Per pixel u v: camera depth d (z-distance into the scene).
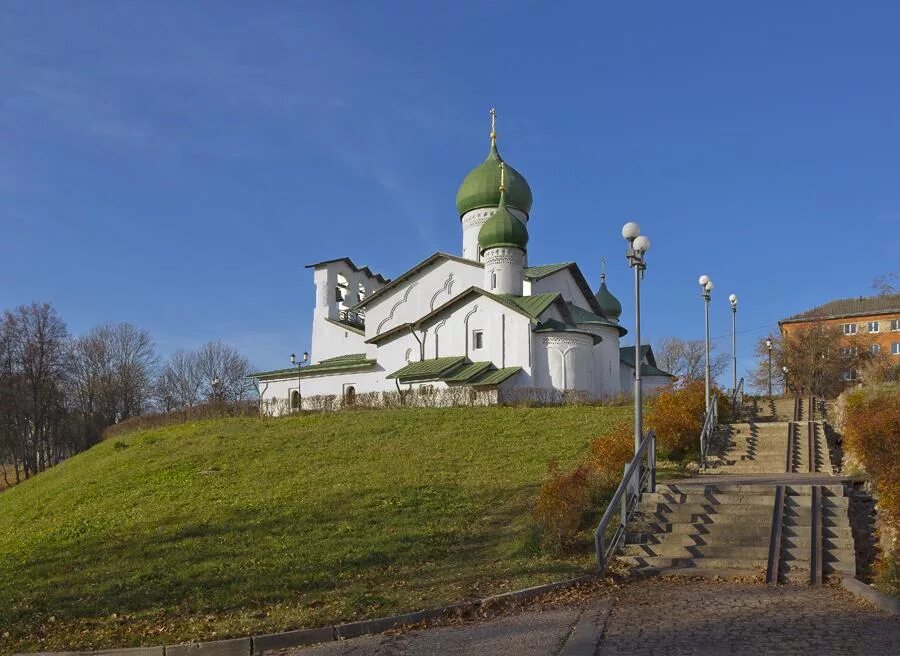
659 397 29.55
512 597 11.78
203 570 14.55
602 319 48.28
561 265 50.00
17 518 24.09
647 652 8.90
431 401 37.66
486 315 43.69
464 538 15.74
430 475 21.84
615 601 11.41
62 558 16.44
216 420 38.94
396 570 13.95
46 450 69.81
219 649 10.60
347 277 58.44
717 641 9.15
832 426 26.72
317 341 56.19
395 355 47.44
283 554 15.25
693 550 13.58
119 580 14.28
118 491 24.38
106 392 77.00
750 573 12.58
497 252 45.69
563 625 10.34
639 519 14.97
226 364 94.69
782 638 9.13
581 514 15.31
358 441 28.36
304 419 34.69
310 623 11.15
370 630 10.96
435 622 11.12
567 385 41.66
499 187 50.78
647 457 16.94
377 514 17.83
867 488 15.80
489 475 21.47
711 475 21.11
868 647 8.66
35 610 12.91
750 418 30.91
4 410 62.81
